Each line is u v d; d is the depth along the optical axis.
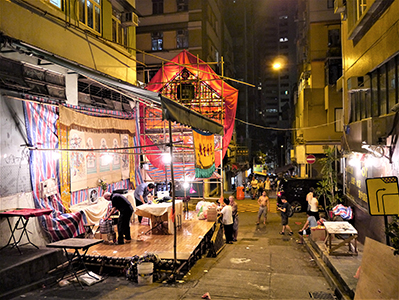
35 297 6.27
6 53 8.01
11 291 6.23
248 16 66.69
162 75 16.97
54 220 8.93
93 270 7.97
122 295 6.55
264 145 74.00
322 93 29.94
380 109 10.32
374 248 6.04
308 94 30.12
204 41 30.23
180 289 6.98
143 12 30.52
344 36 15.20
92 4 12.01
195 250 9.17
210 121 11.47
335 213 13.19
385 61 9.43
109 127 12.83
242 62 58.53
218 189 32.84
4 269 6.20
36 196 8.58
